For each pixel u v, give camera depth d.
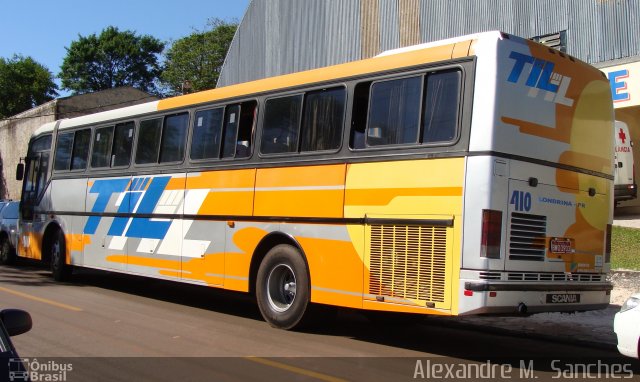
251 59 29.00
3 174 37.69
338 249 7.77
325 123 8.25
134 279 14.69
